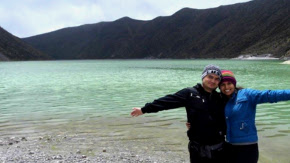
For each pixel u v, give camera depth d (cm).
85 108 1519
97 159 711
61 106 1595
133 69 7394
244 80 3216
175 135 938
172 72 5544
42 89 2586
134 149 796
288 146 794
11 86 2905
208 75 405
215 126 400
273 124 1066
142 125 1086
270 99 387
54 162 687
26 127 1082
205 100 402
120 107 1540
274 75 4006
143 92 2245
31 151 775
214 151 396
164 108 419
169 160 706
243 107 399
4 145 841
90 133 980
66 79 3884
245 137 398
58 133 984
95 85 2919
